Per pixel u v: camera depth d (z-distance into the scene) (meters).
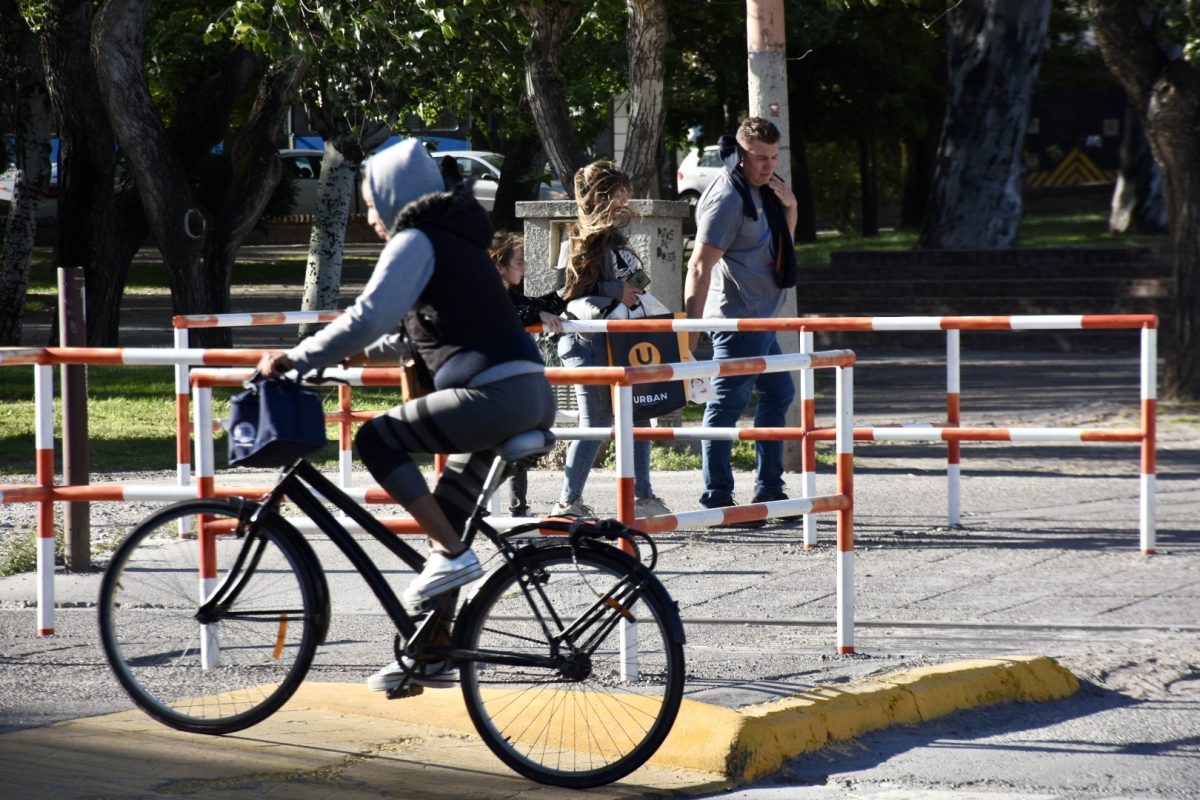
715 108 101.31
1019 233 77.69
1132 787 12.63
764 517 15.41
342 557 22.50
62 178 54.91
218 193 96.06
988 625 18.06
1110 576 21.05
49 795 12.10
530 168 80.19
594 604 12.77
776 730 13.24
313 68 50.94
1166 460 33.53
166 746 13.52
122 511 27.89
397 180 12.59
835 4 39.62
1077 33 110.25
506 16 41.00
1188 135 43.75
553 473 31.98
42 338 65.75
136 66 52.19
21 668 16.34
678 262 33.31
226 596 13.89
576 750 12.80
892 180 147.38
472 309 12.47
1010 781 12.78
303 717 14.49
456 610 13.21
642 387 22.86
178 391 23.84
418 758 13.30
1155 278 67.25
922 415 42.06
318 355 12.52
